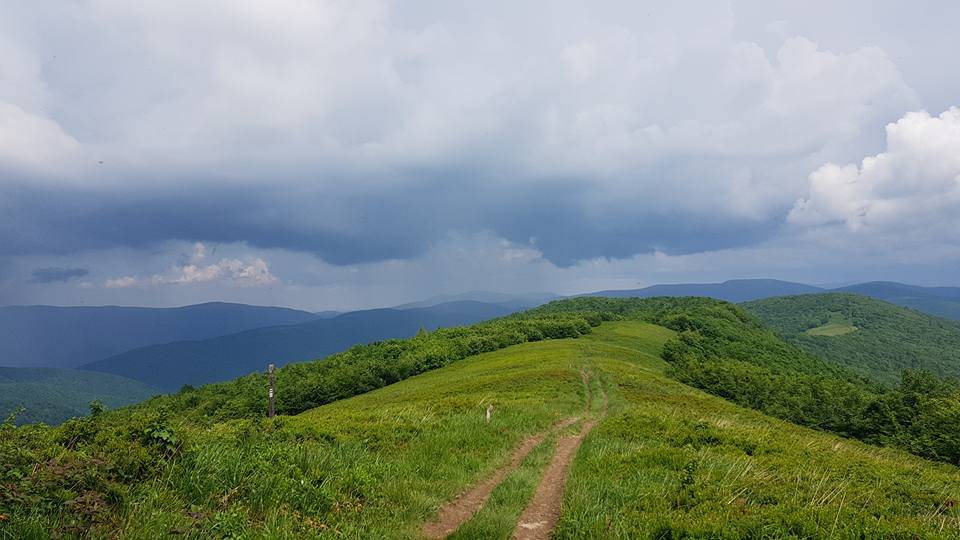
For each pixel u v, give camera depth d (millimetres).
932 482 16781
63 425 12820
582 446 19188
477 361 79125
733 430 22109
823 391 58188
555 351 73312
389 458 15188
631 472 14281
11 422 11922
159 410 12609
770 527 9648
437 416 24266
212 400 81438
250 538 8711
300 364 102688
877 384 109250
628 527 10039
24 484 8305
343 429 18641
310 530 9445
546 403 32625
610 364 58969
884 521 10086
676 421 23375
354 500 11586
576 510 11141
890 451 34625
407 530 10602
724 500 11336
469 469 15281
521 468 16062
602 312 153500
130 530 8102
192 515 9117
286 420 18688
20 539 7191
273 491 10711
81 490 8883
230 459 11539
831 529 9484
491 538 10219
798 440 23062
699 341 103312
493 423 22141
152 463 10602
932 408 42812
